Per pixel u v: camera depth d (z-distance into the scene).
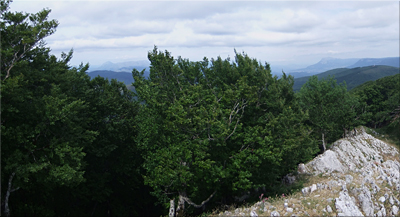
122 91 40.47
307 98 56.88
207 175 23.48
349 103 57.50
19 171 18.94
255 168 26.50
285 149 27.73
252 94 27.72
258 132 27.81
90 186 32.12
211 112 24.70
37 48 24.20
